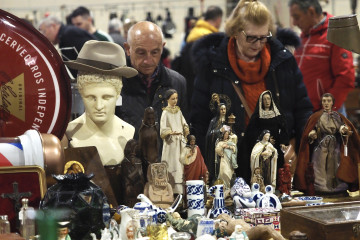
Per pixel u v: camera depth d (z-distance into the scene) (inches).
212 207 130.3
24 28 130.7
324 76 211.9
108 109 134.1
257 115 142.3
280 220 120.8
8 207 115.3
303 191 149.6
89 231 109.1
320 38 211.6
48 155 118.6
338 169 148.6
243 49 159.0
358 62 320.5
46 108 131.9
